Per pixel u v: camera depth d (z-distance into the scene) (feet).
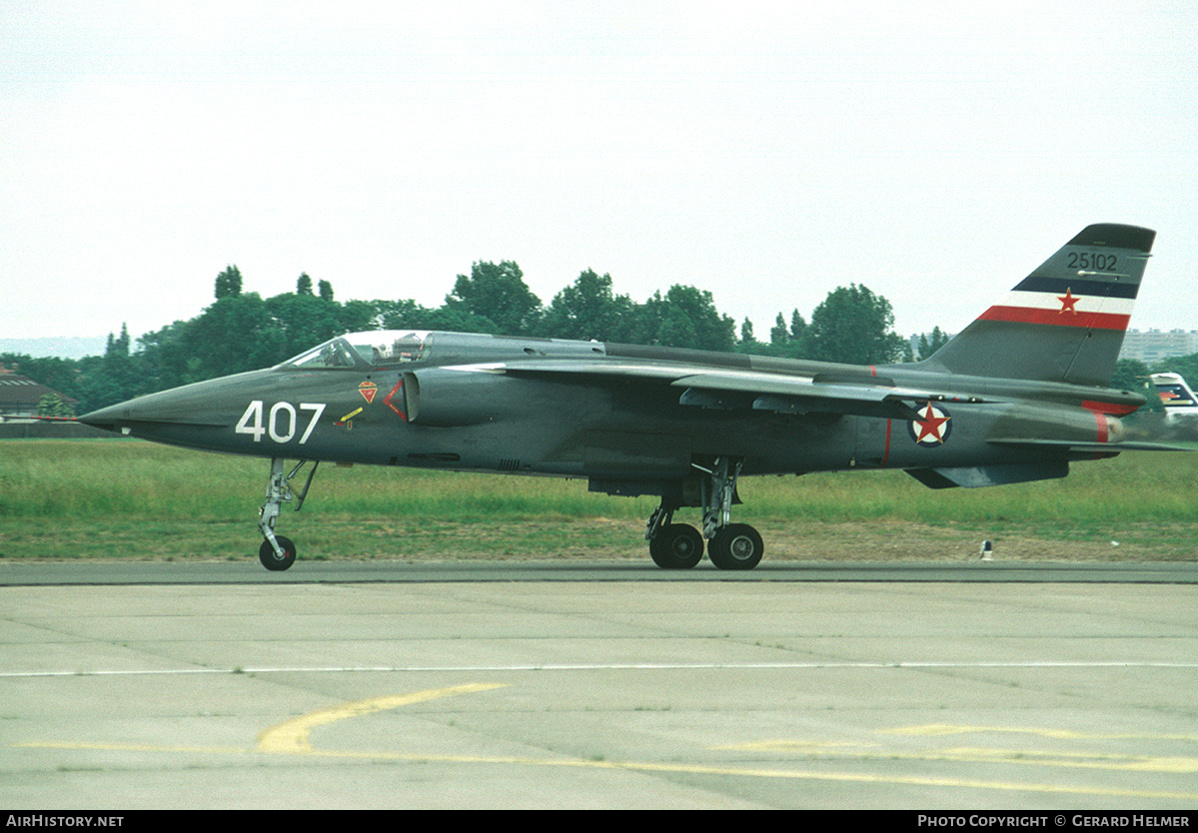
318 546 269.03
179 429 225.35
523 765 83.05
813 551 287.89
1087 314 271.28
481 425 236.22
